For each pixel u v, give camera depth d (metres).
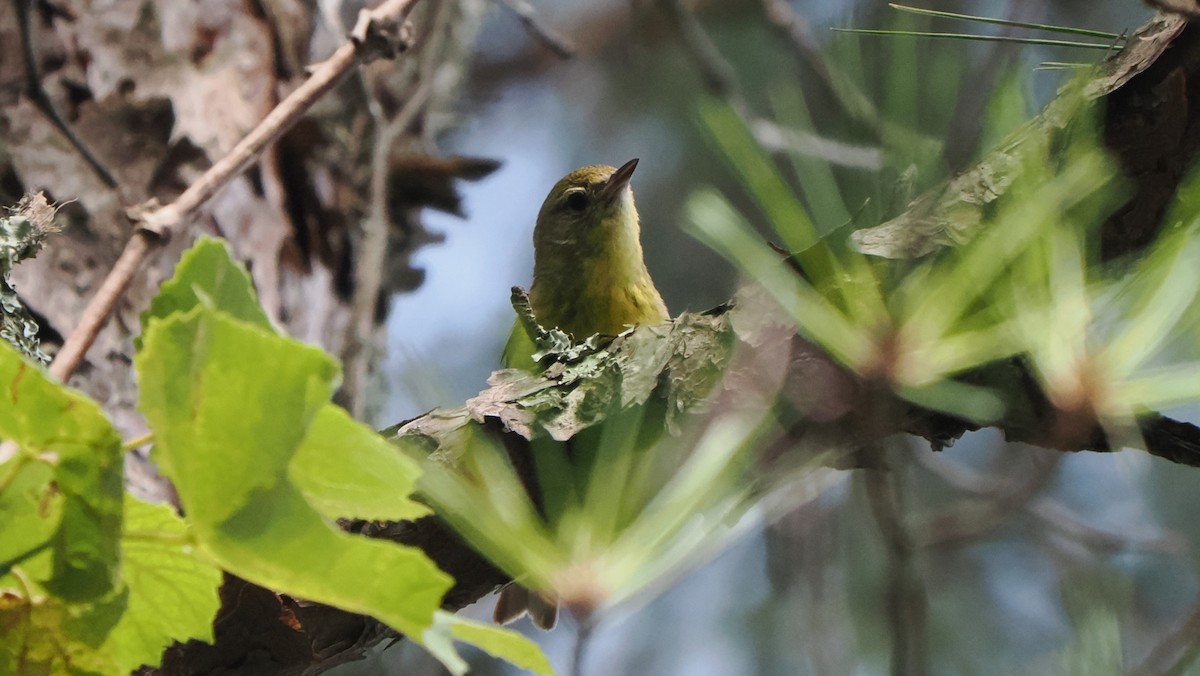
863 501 8.52
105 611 2.58
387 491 2.37
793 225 2.79
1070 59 5.75
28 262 6.41
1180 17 3.11
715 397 3.34
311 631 3.55
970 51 6.64
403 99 8.56
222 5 7.48
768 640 9.09
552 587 2.57
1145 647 7.07
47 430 2.33
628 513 2.76
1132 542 7.34
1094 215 3.00
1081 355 2.62
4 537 2.44
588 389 3.49
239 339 2.12
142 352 2.20
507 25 12.09
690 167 10.61
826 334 2.80
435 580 2.23
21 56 6.89
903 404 3.17
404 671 8.32
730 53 10.54
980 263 2.74
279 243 7.40
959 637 8.74
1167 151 3.16
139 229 4.34
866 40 4.35
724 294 10.30
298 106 4.84
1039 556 9.00
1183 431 3.28
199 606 2.79
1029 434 3.11
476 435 3.46
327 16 7.87
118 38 7.16
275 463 2.18
